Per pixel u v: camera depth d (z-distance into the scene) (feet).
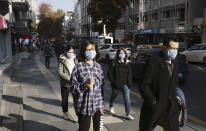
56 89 26.73
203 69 47.80
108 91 26.91
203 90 26.89
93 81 9.66
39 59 76.43
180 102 9.70
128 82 16.10
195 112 18.52
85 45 10.00
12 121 14.42
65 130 14.19
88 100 9.79
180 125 9.89
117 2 109.09
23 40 139.85
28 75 38.96
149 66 8.94
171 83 8.79
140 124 9.53
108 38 150.41
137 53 35.04
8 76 33.86
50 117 16.67
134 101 22.22
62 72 15.19
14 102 19.04
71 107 19.33
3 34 67.21
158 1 111.86
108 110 18.86
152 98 8.79
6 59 65.41
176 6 94.12
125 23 147.84
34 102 20.88
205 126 15.15
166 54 8.80
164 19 106.11
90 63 10.25
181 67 29.96
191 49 60.54
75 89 9.97
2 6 71.56
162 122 9.27
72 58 15.31
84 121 9.99
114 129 14.48
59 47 58.13
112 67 16.34
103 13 109.70
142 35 125.08
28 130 14.19
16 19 106.63
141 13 128.98
